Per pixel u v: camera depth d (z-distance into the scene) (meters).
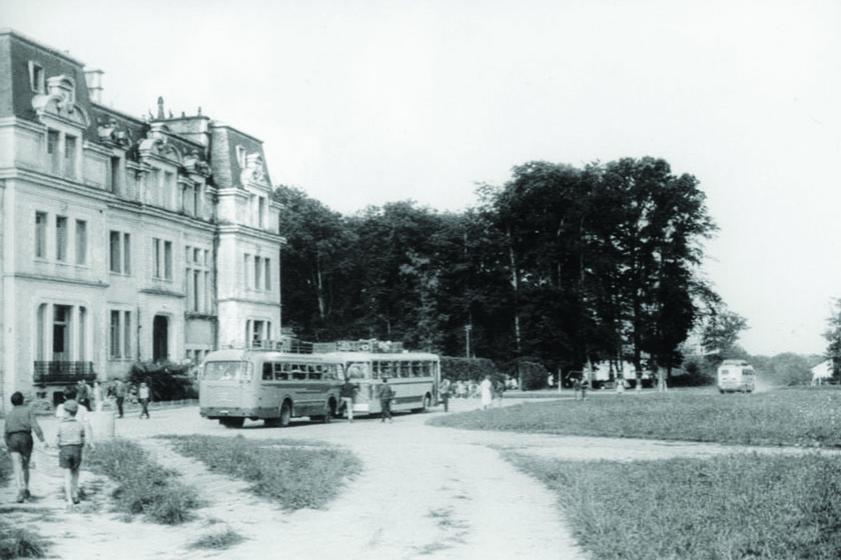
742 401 42.31
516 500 17.91
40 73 50.50
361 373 46.12
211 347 68.19
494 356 87.12
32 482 19.70
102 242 54.00
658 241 82.75
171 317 62.72
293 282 96.19
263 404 38.25
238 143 72.81
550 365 83.44
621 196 81.56
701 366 108.62
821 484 15.78
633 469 20.59
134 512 16.55
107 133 57.72
